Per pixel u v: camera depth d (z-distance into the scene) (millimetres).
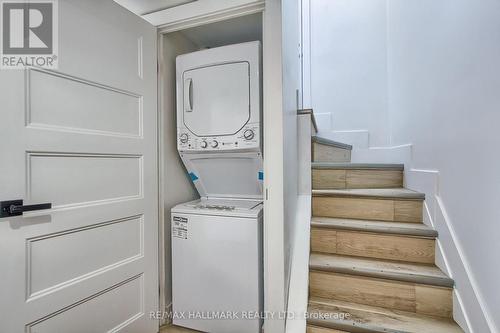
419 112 1719
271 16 1343
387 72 2568
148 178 1524
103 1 1266
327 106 2838
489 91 995
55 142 1067
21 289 960
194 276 1585
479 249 1057
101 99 1262
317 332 1297
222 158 1692
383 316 1278
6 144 925
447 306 1250
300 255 1573
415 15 1810
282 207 1350
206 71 1616
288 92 1559
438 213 1406
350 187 2018
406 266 1402
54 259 1068
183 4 1525
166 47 1722
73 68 1134
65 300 1100
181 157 1771
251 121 1508
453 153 1273
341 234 1610
